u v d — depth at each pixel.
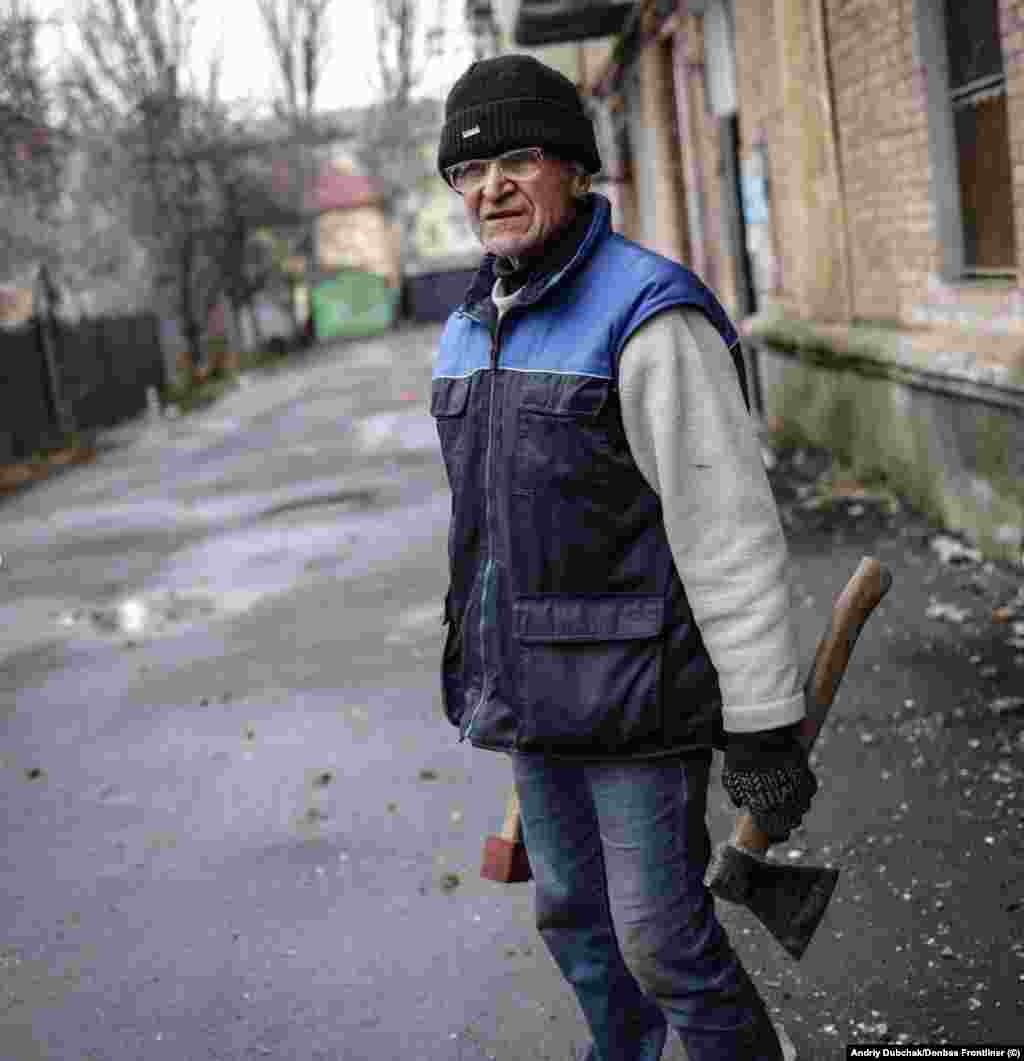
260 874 3.87
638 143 18.86
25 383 19.16
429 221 59.91
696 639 1.99
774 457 9.43
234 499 11.78
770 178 10.30
